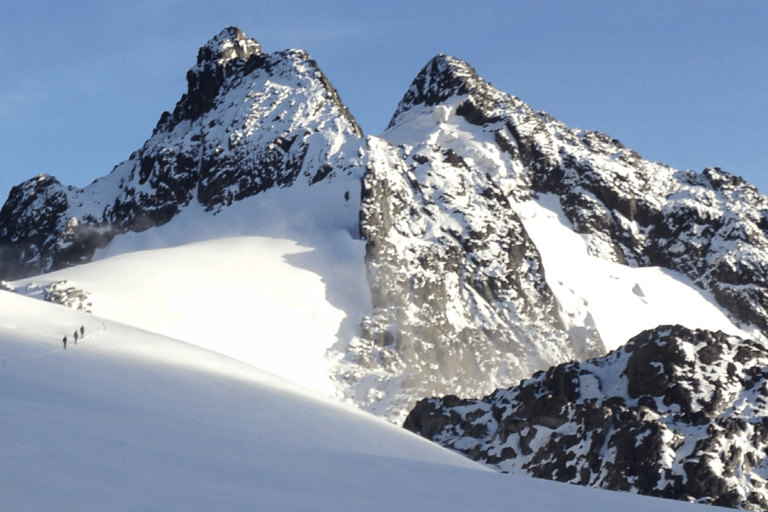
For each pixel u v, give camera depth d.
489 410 122.38
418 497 37.53
